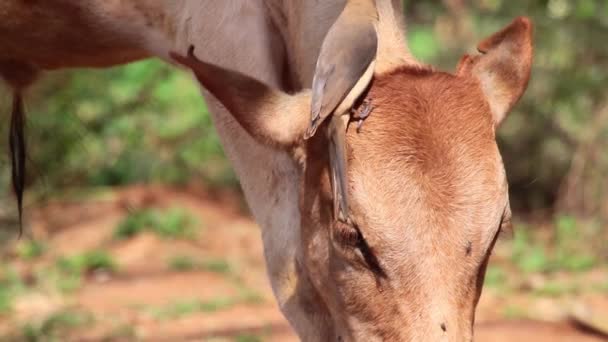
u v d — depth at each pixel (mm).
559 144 31156
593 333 19828
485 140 9906
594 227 28578
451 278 9617
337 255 10086
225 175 33875
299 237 11445
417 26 32312
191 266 25359
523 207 31625
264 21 12539
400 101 9898
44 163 30203
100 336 19828
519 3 30469
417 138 9742
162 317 21078
